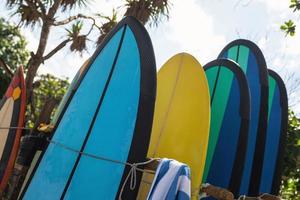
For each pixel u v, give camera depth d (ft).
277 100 14.90
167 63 12.16
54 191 9.78
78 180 9.43
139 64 9.66
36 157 12.10
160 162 8.21
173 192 7.77
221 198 9.51
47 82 49.55
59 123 11.35
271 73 15.46
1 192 12.10
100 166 9.22
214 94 12.99
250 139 13.14
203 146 10.27
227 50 15.29
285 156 17.78
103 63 10.95
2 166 12.34
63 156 10.25
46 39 20.70
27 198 10.50
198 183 9.98
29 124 21.13
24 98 13.24
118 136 9.26
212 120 12.69
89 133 9.95
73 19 22.38
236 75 12.64
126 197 8.49
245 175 12.80
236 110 12.22
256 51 14.30
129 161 8.73
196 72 11.32
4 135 12.97
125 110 9.44
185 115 10.98
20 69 13.96
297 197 18.61
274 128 14.56
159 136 11.19
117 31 10.94
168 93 11.64
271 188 13.69
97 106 10.23
